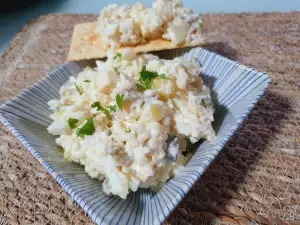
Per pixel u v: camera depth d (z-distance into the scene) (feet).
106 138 0.36
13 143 0.48
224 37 0.68
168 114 0.38
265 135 0.44
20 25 0.96
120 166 0.34
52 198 0.39
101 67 0.46
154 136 0.34
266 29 0.69
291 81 0.53
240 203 0.36
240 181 0.39
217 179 0.39
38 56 0.70
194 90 0.43
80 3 1.05
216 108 0.43
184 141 0.39
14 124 0.39
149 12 0.57
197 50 0.51
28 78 0.63
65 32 0.78
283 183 0.38
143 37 0.58
